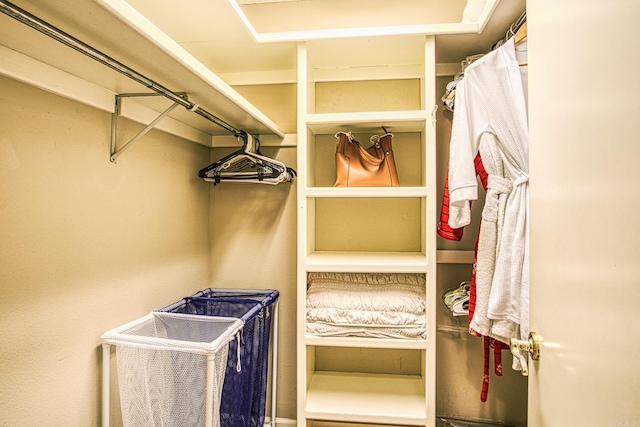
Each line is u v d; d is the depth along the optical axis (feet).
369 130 5.64
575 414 2.03
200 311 5.37
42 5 2.12
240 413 4.41
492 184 3.96
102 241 3.88
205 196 6.22
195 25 4.54
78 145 3.56
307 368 5.08
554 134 2.35
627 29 1.59
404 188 4.67
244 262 6.27
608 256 1.73
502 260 3.77
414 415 4.57
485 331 3.99
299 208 4.81
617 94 1.66
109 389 3.77
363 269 4.65
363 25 5.95
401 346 4.57
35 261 3.12
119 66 2.75
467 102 4.16
